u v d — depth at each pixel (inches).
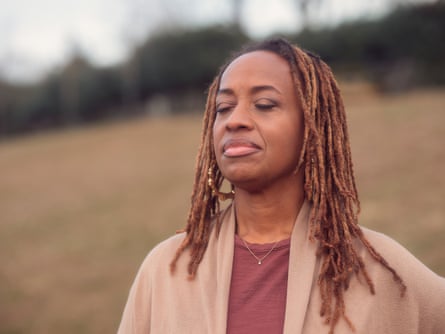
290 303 64.4
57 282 350.9
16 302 322.7
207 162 76.0
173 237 76.2
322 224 68.6
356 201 74.0
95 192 625.9
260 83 67.8
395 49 1192.8
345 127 74.2
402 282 65.7
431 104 745.6
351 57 1208.8
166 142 896.9
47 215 550.6
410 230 320.2
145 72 1531.7
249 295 67.2
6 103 1732.3
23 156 1006.4
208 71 1466.5
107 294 320.8
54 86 1664.6
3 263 406.3
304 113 68.6
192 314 68.0
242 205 71.9
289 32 1250.0
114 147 940.0
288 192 70.6
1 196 678.5
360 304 64.3
